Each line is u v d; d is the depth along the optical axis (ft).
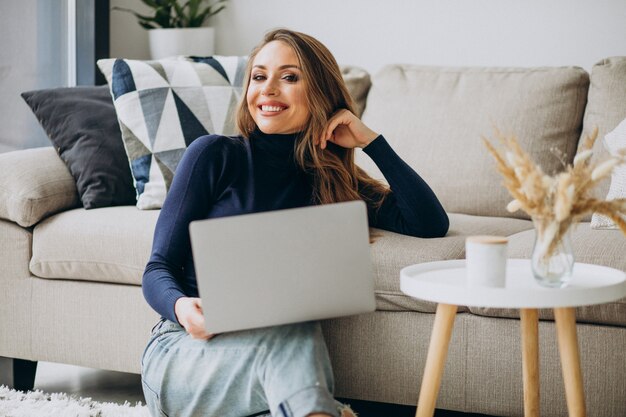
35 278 7.84
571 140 8.86
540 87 8.95
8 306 7.91
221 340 5.77
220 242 5.20
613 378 6.26
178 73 8.68
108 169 8.33
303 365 5.45
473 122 9.00
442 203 8.88
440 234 7.09
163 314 5.98
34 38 11.02
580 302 4.86
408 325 6.73
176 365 5.91
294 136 6.72
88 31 11.76
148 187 8.15
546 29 10.74
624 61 8.73
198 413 5.92
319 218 5.30
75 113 8.59
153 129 8.32
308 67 6.58
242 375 5.66
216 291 5.25
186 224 6.32
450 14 11.15
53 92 8.77
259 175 6.58
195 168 6.41
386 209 7.16
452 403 6.72
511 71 9.25
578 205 5.02
